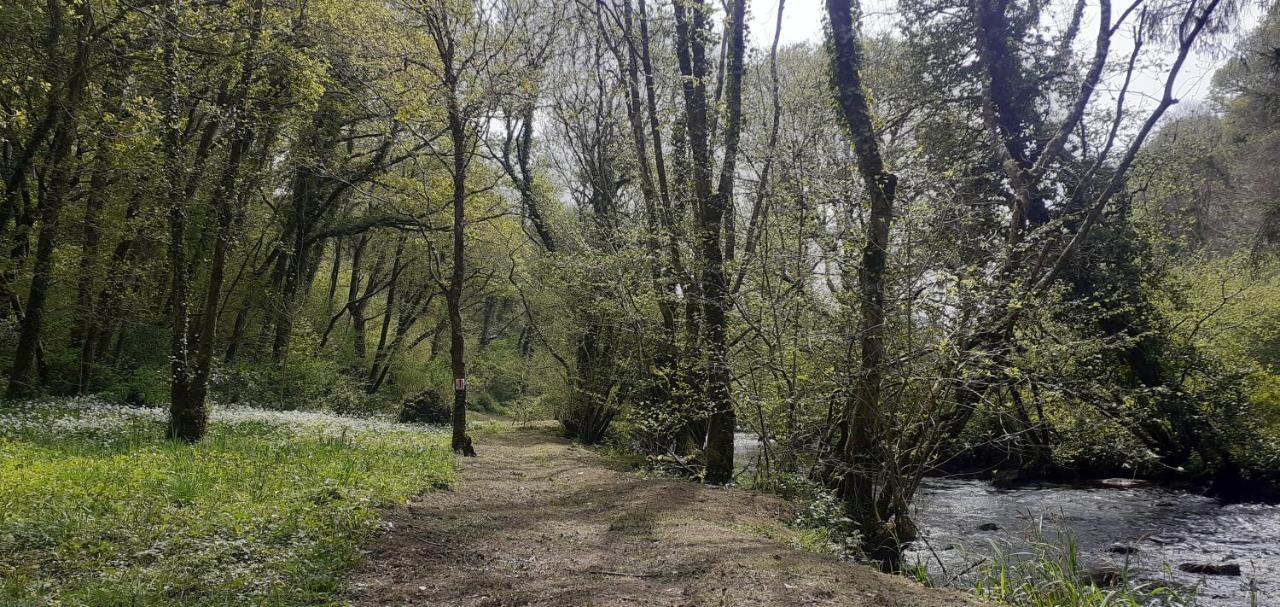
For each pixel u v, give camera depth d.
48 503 6.98
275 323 28.02
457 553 7.01
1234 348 19.19
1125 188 16.50
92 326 20.47
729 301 13.33
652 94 16.70
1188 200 22.45
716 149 15.18
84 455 10.41
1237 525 13.94
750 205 16.14
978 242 10.01
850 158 11.60
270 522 6.98
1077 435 10.95
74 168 15.73
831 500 10.34
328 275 42.59
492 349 38.78
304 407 26.91
